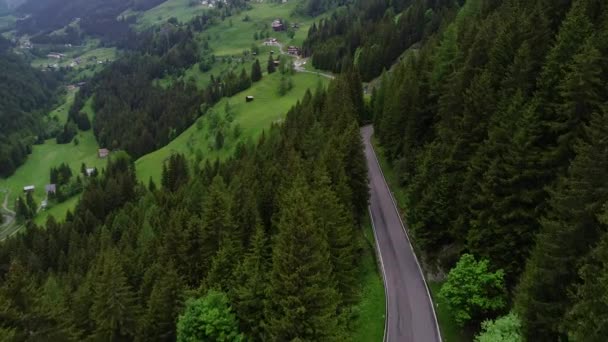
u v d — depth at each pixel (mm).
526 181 40969
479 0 93625
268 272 43188
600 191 29875
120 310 49969
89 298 58000
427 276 53250
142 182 144375
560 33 44469
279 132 105062
